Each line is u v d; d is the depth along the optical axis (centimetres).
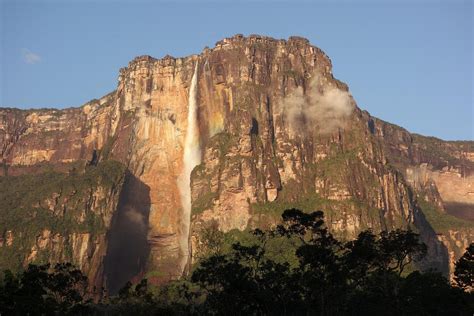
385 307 17575
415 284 18712
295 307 17688
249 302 17062
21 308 16038
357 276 17250
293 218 17250
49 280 19325
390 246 17450
